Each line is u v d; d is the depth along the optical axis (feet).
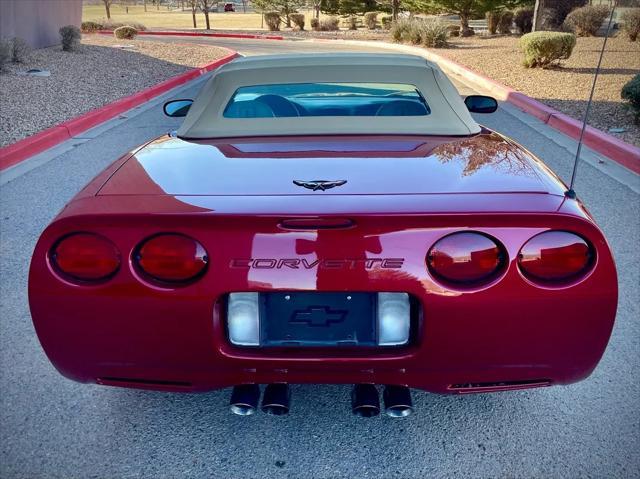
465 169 6.75
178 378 6.22
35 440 7.18
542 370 6.08
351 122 8.38
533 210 5.73
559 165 19.56
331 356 5.95
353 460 6.86
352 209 5.69
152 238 5.77
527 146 22.33
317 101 9.02
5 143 22.62
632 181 17.70
